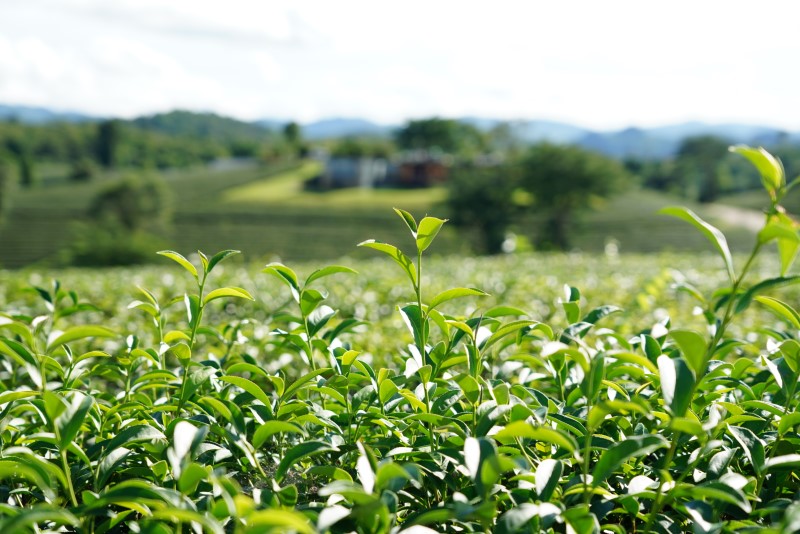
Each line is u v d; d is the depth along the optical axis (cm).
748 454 183
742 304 155
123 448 185
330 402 233
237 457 212
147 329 487
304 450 173
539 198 7431
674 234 9006
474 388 194
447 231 7650
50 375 309
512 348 407
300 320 258
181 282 811
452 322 205
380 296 695
